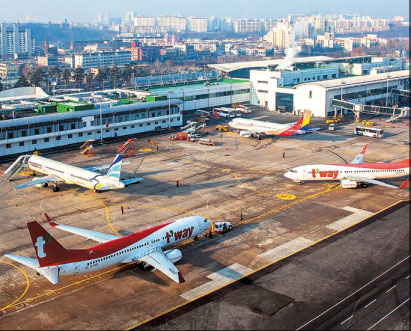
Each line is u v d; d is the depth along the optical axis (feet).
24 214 336.49
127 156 497.05
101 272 254.47
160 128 629.92
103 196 374.43
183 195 375.25
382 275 248.93
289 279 245.24
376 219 325.42
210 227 311.06
